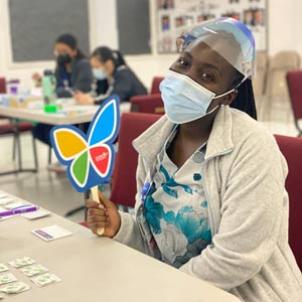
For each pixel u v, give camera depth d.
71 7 7.07
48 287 1.05
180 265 1.41
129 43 7.69
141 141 1.46
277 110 6.81
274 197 1.24
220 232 1.26
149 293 1.01
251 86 1.46
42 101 4.14
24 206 1.57
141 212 1.45
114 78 4.32
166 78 1.41
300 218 1.50
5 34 6.58
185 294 1.01
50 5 6.88
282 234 1.32
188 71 1.36
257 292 1.26
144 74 7.91
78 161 1.32
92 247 1.26
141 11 7.77
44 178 4.69
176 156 1.42
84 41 7.25
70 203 3.95
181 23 7.61
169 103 1.37
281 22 6.83
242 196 1.24
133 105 3.40
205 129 1.39
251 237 1.22
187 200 1.35
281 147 1.56
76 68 4.85
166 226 1.39
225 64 1.33
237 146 1.30
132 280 1.07
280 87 6.75
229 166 1.29
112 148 1.32
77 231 1.38
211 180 1.31
